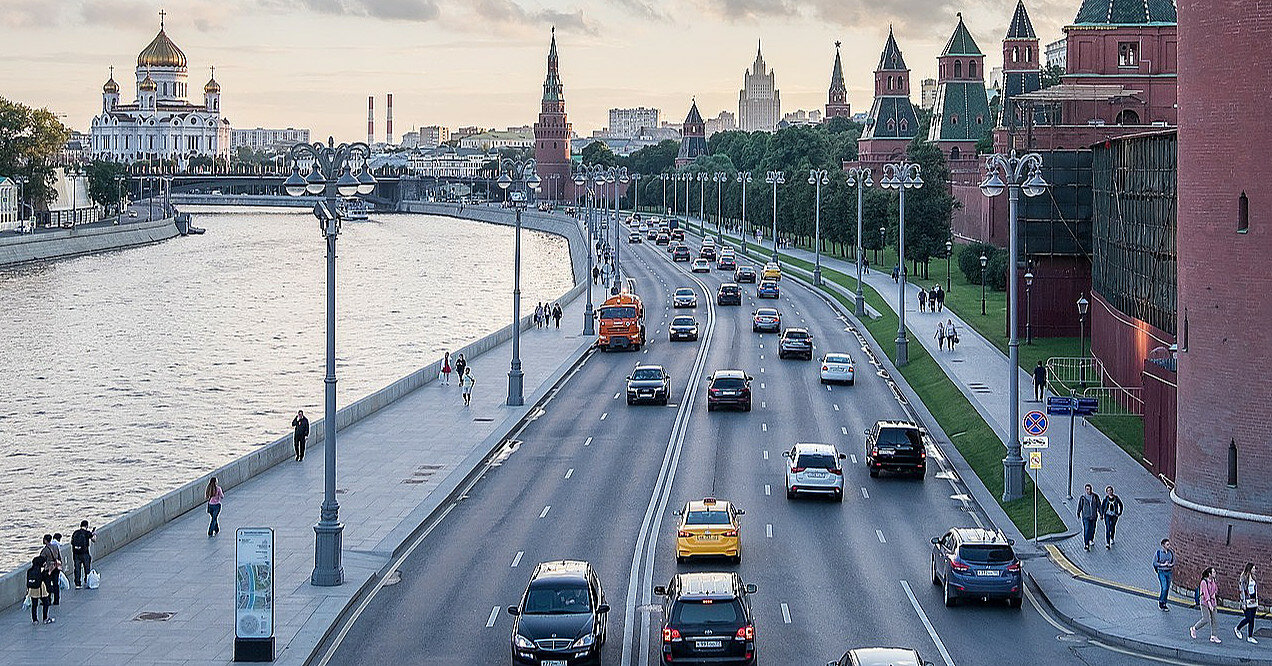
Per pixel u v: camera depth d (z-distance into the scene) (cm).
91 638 3878
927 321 11612
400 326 15862
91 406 10794
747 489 5834
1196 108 4269
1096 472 5984
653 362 9988
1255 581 3900
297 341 14575
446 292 19488
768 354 10362
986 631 3928
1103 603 4175
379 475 6134
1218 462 4222
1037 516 5184
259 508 5525
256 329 15512
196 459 9019
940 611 4119
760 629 3928
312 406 10875
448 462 6400
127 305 17762
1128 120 12106
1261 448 4134
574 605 3619
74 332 15100
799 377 9194
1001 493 5753
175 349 13912
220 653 3741
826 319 12681
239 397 11238
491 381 9081
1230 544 4178
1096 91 11375
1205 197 4234
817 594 4294
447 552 4841
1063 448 6500
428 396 8488
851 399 8294
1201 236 4253
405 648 3800
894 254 19762
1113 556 4722
